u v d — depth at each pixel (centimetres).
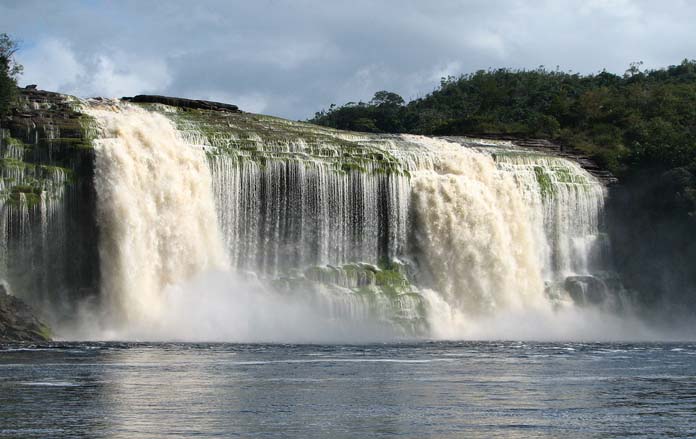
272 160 9556
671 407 4028
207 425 3506
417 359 6222
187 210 9088
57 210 8444
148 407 3859
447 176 10594
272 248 9488
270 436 3331
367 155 10288
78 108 9650
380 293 9619
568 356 6669
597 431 3497
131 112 9988
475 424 3594
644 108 15162
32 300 8219
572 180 11775
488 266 10600
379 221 10100
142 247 8750
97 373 4972
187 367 5369
